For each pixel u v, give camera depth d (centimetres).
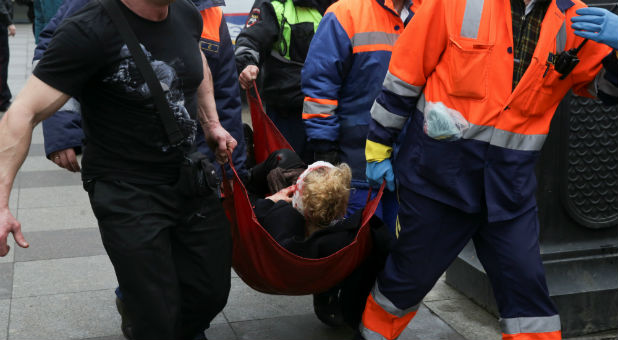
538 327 269
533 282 265
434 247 273
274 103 406
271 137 363
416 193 271
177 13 246
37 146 711
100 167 241
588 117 347
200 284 259
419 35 256
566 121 343
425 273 277
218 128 288
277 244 268
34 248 445
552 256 353
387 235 292
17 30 1869
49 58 221
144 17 231
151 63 233
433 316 369
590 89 266
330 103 324
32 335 333
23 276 402
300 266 272
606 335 356
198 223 256
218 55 335
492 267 273
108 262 426
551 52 247
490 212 258
